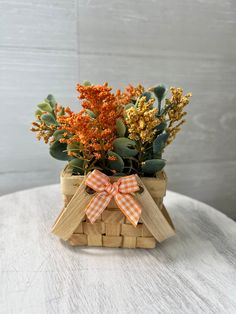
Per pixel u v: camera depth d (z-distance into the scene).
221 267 0.26
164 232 0.27
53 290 0.22
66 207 0.26
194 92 0.48
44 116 0.25
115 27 0.42
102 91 0.23
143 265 0.26
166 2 0.42
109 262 0.26
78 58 0.42
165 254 0.27
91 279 0.24
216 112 0.51
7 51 0.40
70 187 0.25
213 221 0.34
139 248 0.28
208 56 0.46
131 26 0.42
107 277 0.24
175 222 0.33
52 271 0.24
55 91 0.44
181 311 0.21
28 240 0.29
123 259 0.26
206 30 0.45
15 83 0.42
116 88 0.45
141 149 0.25
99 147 0.24
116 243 0.28
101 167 0.27
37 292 0.22
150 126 0.22
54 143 0.26
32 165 0.47
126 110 0.24
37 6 0.39
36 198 0.38
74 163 0.26
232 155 0.55
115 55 0.43
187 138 0.51
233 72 0.49
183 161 0.53
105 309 0.21
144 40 0.43
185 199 0.39
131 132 0.23
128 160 0.27
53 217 0.33
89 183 0.24
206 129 0.51
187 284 0.23
